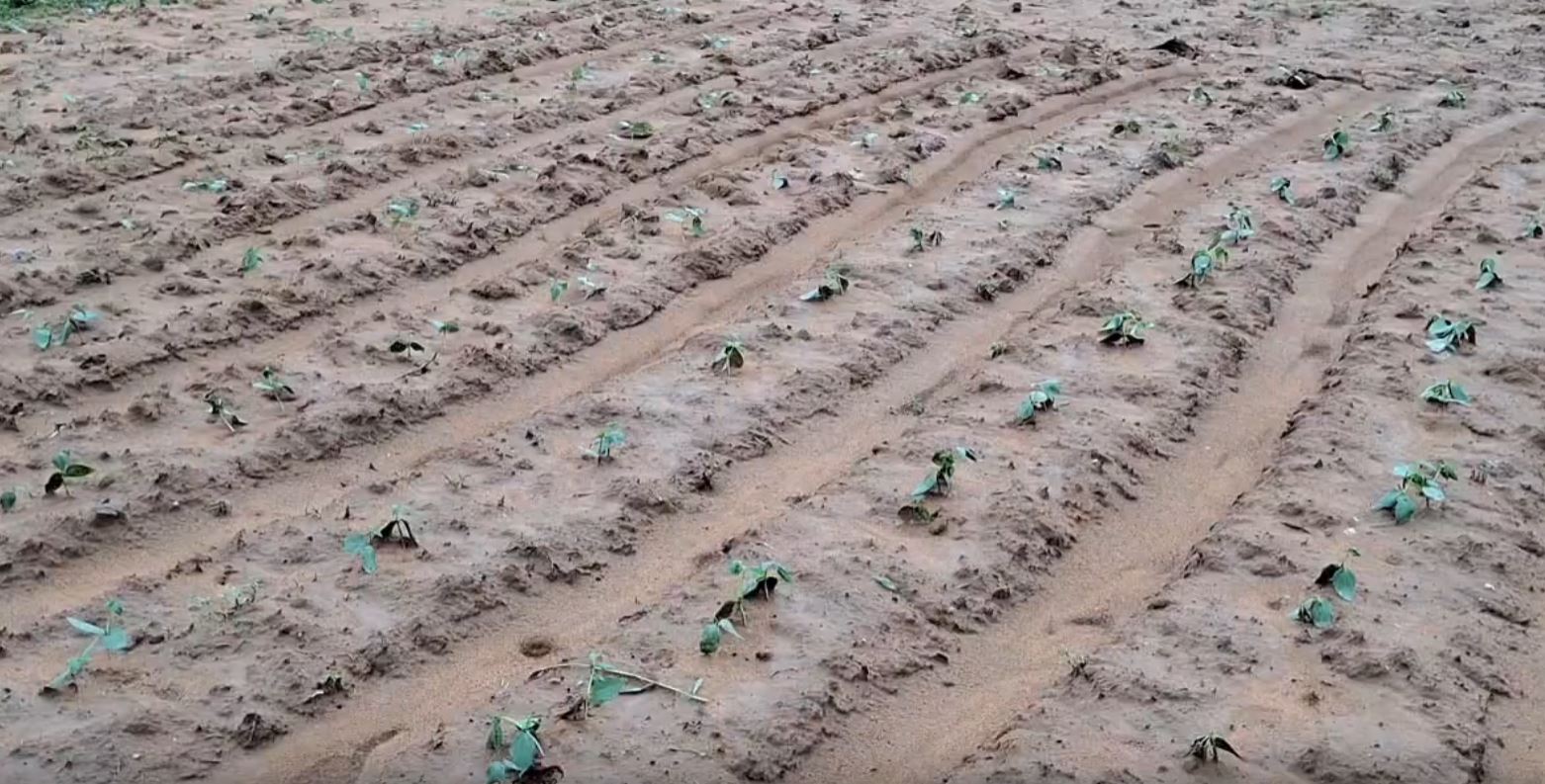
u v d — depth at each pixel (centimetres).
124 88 935
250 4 1166
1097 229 796
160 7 1144
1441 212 837
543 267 720
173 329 637
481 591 477
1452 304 704
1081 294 711
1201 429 601
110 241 720
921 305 694
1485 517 525
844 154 888
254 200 768
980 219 796
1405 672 441
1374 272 757
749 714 425
